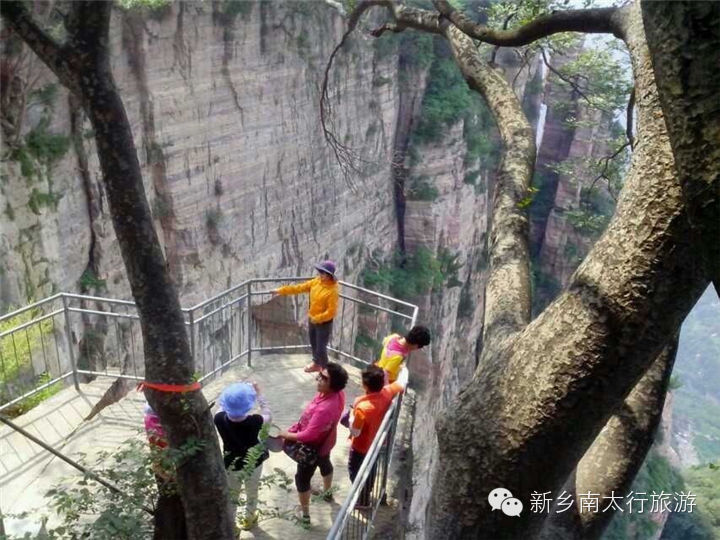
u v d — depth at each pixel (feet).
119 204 11.94
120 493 16.29
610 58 46.50
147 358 12.82
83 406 26.50
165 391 12.74
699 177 5.38
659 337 7.06
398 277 116.37
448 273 126.00
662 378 10.40
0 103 47.44
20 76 48.01
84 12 10.75
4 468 22.57
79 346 55.47
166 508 15.10
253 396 18.76
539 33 12.53
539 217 142.72
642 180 7.04
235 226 75.51
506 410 7.76
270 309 84.17
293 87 81.97
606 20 9.85
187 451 12.93
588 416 7.43
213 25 66.54
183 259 68.69
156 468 14.74
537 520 8.04
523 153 12.98
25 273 49.55
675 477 123.24
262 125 77.41
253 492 19.60
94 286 57.36
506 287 9.93
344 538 20.13
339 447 25.41
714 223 5.40
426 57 115.75
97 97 11.27
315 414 19.10
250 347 30.78
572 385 7.32
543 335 7.68
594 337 7.20
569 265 139.03
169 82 63.05
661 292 6.85
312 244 91.81
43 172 51.26
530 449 7.60
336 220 97.14
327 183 93.30
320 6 84.33
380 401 19.30
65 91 52.70
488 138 133.80
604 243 7.39
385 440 20.59
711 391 308.60
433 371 120.47
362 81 101.35
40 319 26.17
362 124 103.60
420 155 117.70
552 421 7.45
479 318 142.41
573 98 89.97
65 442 24.34
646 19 5.65
